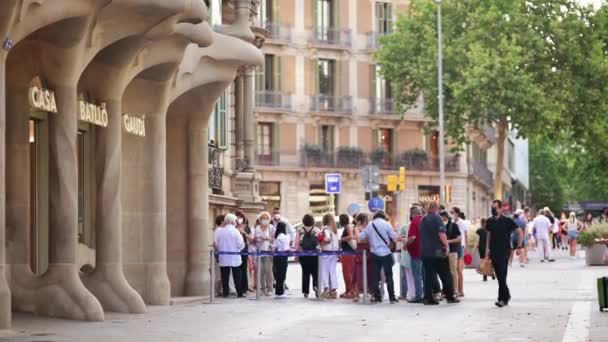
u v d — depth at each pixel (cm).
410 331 2609
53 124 2833
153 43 3228
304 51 10156
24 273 2905
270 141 10038
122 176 3469
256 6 5503
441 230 3481
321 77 10281
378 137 10581
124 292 3114
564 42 8988
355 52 10400
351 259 3856
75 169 2853
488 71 8662
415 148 10750
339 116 10275
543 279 4819
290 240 4125
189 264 3938
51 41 2769
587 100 9075
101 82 3105
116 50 3045
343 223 3847
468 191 11281
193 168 3941
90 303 2839
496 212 3341
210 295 3684
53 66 2806
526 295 3822
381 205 5650
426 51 9350
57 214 2838
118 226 3134
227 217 3891
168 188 3938
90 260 3362
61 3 2619
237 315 3092
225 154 5147
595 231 6091
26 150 2927
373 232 3616
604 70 9050
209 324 2802
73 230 2853
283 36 10006
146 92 3456
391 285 3609
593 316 2961
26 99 2912
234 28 3969
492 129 13000
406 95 9662
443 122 9188
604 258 6078
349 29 10350
